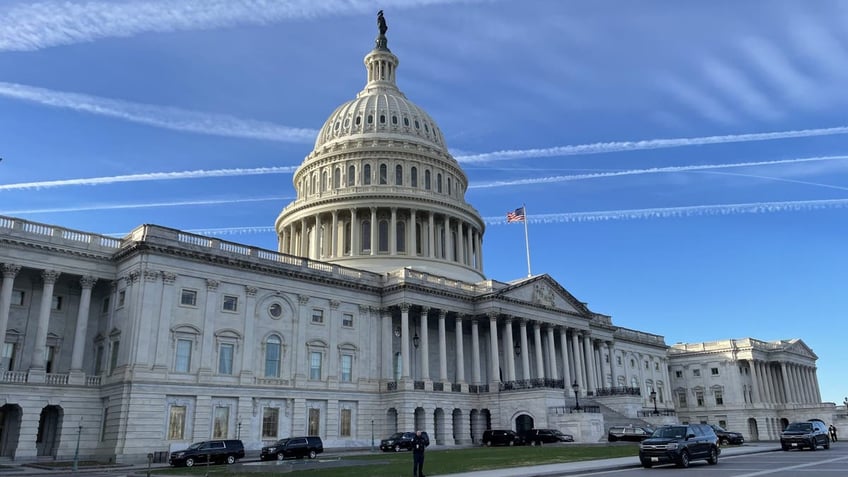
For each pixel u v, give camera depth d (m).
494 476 28.50
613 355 110.50
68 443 55.34
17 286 58.38
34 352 55.56
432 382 75.69
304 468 36.25
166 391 57.31
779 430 130.50
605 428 75.25
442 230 104.56
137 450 54.22
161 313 58.78
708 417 131.62
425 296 78.38
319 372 70.00
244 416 62.19
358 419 71.62
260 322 66.19
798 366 141.25
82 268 60.03
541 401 74.38
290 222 105.06
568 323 93.75
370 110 111.69
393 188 101.12
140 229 61.12
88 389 57.66
